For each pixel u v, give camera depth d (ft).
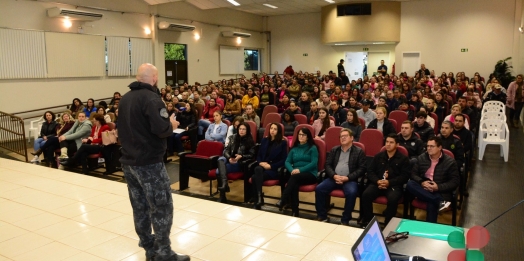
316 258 9.47
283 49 60.80
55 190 15.35
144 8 41.60
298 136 15.15
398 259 5.71
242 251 9.90
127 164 8.27
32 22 32.04
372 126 20.13
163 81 44.57
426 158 13.20
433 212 12.26
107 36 37.83
